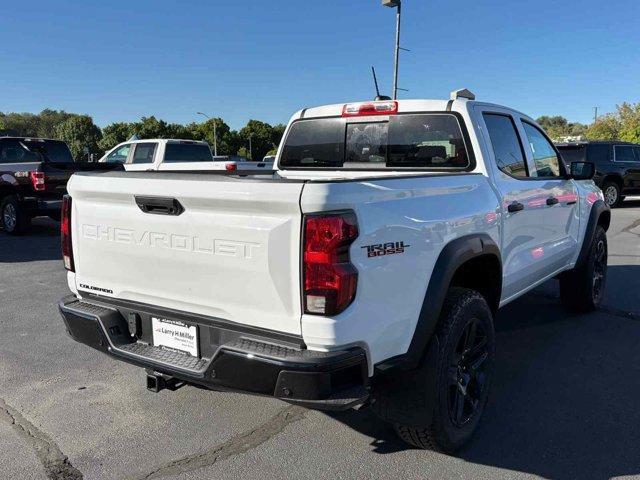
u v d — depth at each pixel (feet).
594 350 15.23
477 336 10.67
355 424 11.20
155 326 9.60
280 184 7.69
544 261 14.64
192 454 10.12
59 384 13.08
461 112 12.35
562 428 11.00
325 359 7.59
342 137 14.70
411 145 13.30
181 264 8.89
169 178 8.68
